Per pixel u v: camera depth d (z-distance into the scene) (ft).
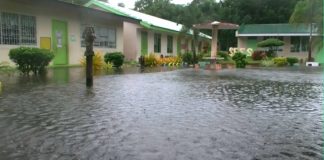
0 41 50.03
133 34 87.56
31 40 55.98
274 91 34.96
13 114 20.84
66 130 17.38
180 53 106.52
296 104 26.89
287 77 53.67
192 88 35.70
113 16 71.56
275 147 15.24
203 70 67.46
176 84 39.06
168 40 109.29
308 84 42.55
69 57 65.46
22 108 22.67
